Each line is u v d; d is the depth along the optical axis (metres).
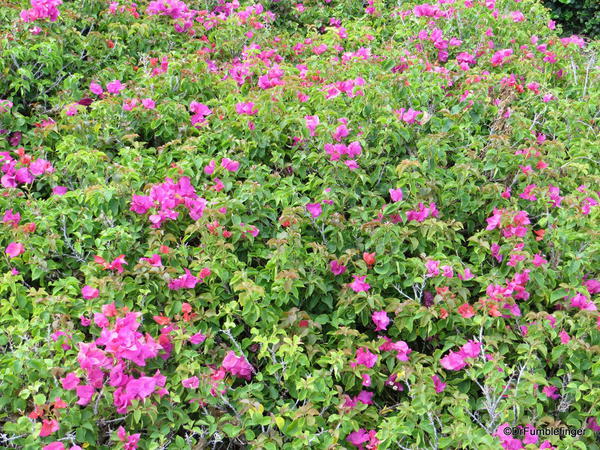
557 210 2.60
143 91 2.90
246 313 2.23
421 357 2.27
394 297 2.41
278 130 2.74
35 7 3.08
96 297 2.24
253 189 2.49
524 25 3.85
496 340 2.26
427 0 4.11
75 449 2.00
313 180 2.59
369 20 4.05
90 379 2.05
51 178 2.61
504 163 2.64
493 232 2.49
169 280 2.27
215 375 2.14
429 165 2.62
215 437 2.08
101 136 2.78
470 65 3.48
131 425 2.06
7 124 2.81
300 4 4.43
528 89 3.14
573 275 2.37
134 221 2.47
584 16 5.23
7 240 2.40
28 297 2.28
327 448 2.07
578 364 2.20
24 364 2.08
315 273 2.37
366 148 2.64
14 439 2.04
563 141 2.97
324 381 2.15
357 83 2.87
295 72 3.20
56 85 3.06
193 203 2.46
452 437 2.09
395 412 2.28
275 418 2.08
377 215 2.49
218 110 2.84
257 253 2.43
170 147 2.83
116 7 3.43
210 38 3.57
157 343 2.14
